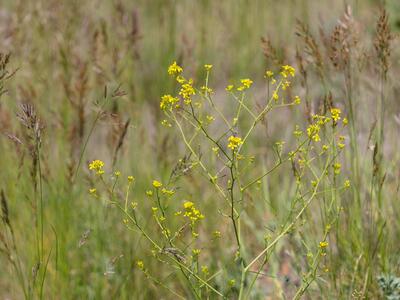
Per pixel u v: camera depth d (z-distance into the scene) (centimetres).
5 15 680
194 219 348
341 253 440
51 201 485
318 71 463
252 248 495
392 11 730
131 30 591
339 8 851
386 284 415
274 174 549
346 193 451
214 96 744
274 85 682
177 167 369
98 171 367
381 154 453
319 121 371
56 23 589
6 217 413
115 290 459
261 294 443
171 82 625
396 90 550
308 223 454
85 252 484
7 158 517
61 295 454
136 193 512
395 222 466
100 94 568
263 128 618
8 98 562
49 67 575
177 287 467
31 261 468
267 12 849
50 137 556
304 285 372
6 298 475
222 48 791
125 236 480
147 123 619
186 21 804
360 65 473
